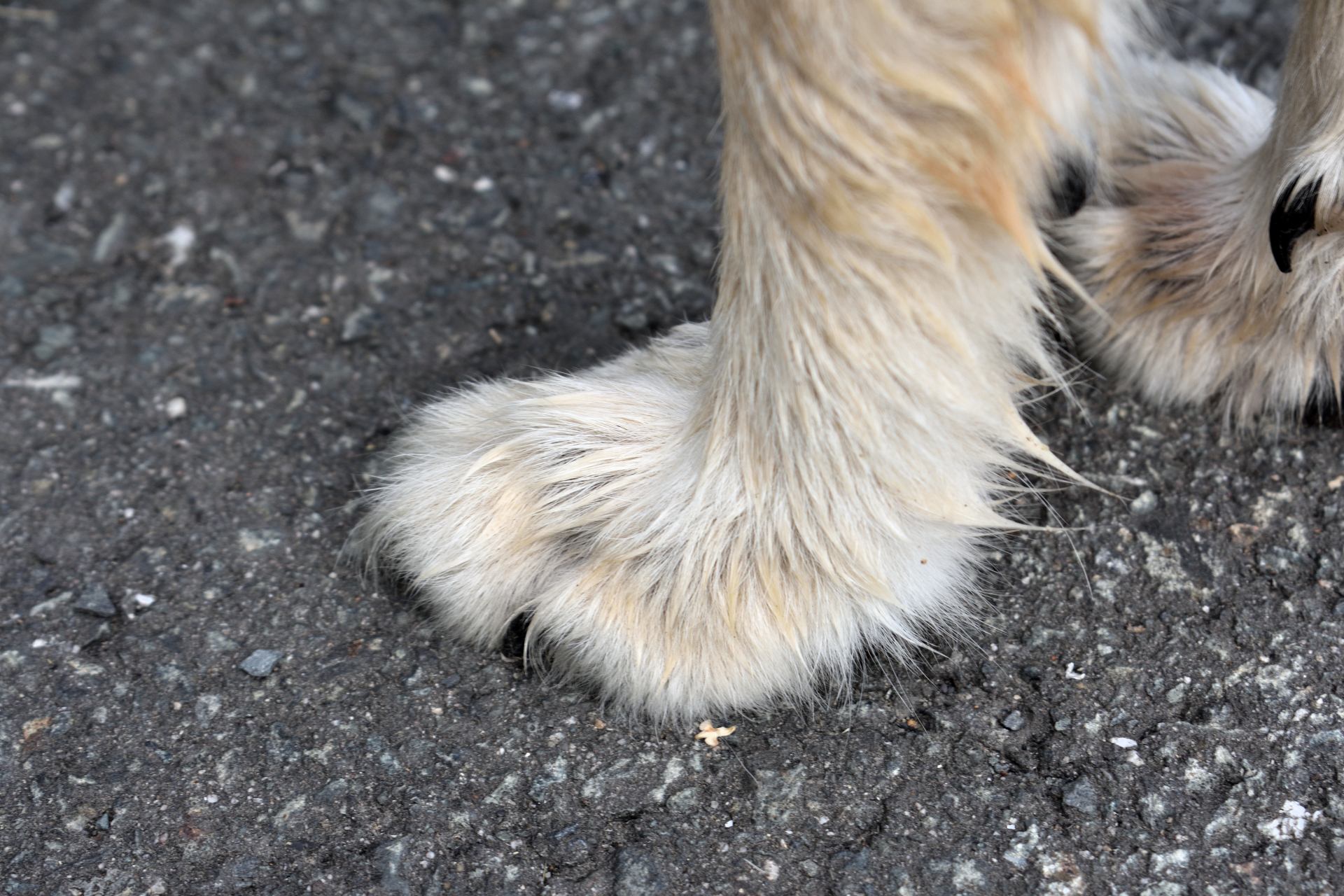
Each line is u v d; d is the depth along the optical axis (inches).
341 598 26.5
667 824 25.0
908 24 23.2
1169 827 24.7
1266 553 26.0
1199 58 30.0
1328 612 25.6
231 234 29.5
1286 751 25.0
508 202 29.7
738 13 23.5
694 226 29.3
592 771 25.3
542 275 29.0
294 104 30.9
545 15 32.0
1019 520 26.4
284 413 27.9
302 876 24.9
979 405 24.5
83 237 29.5
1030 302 24.7
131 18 32.1
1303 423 26.6
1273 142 25.3
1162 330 26.4
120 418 27.8
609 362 27.2
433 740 25.5
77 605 26.5
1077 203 25.6
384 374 28.1
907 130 23.5
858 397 24.3
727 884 24.7
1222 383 26.4
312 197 29.8
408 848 25.0
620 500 25.4
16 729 25.7
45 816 25.2
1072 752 25.1
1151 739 25.1
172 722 25.7
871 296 24.0
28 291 29.0
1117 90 25.2
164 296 28.9
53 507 27.1
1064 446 26.8
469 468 25.9
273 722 25.7
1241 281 25.8
